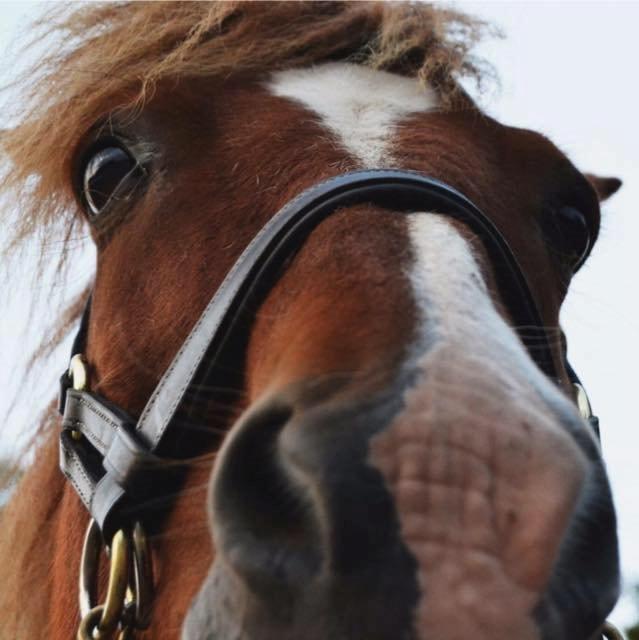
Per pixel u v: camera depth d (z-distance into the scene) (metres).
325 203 1.79
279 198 1.92
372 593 1.31
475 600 1.30
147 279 2.02
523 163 2.28
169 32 2.37
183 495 1.85
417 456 1.35
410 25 2.42
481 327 1.50
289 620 1.35
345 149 1.98
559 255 2.29
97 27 2.58
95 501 2.02
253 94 2.18
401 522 1.33
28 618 2.54
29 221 2.51
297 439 1.39
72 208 2.51
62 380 2.38
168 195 2.04
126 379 2.04
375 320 1.49
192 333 1.87
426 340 1.45
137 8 2.55
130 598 1.92
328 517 1.33
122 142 2.15
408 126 2.11
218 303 1.83
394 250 1.63
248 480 1.45
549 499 1.34
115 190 2.12
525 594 1.31
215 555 1.57
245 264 1.81
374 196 1.80
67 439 2.23
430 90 2.32
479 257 1.70
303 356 1.50
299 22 2.40
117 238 2.11
